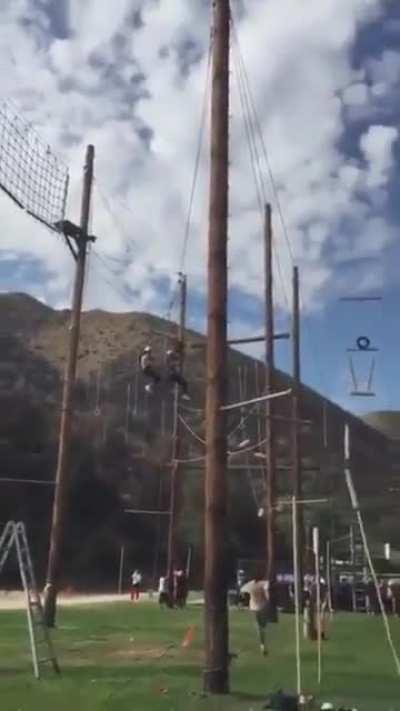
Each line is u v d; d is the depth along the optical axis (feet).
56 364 368.27
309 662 54.44
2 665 50.75
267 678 46.47
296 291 109.70
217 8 47.14
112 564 248.73
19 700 38.37
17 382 309.83
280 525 169.78
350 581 124.57
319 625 50.21
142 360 69.92
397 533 159.12
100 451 271.28
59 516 82.48
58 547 81.61
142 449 283.18
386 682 45.27
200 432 196.65
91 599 159.33
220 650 41.22
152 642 66.13
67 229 84.64
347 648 64.03
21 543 48.01
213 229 45.32
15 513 242.78
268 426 102.78
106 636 71.20
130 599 154.40
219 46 46.88
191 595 179.42
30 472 253.24
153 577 226.38
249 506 244.22
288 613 110.73
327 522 113.29
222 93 46.55
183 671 48.78
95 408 295.28
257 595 62.18
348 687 43.39
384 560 136.36
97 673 47.73
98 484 261.03
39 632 71.87
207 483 42.80
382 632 79.41
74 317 86.28
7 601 141.59
